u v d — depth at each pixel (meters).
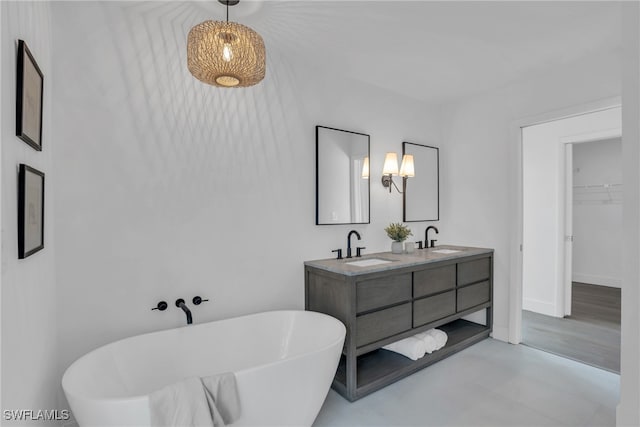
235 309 2.41
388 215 3.34
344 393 2.31
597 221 5.51
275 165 2.60
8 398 1.02
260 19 2.16
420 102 3.64
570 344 3.16
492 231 3.38
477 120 3.50
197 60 1.64
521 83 3.14
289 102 2.68
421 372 2.64
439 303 2.87
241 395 1.54
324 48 2.55
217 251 2.34
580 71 2.75
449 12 2.09
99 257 1.94
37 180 1.37
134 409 1.33
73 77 1.86
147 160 2.08
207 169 2.30
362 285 2.34
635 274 0.48
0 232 0.97
